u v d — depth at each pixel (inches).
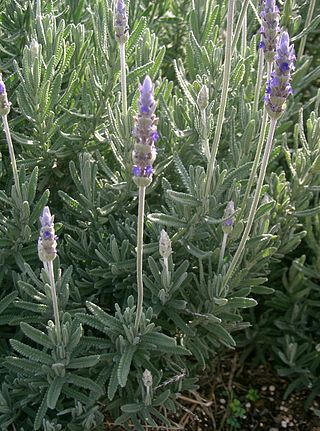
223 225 10.5
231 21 9.2
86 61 13.3
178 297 12.1
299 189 12.9
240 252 10.6
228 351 14.7
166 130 13.0
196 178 11.0
